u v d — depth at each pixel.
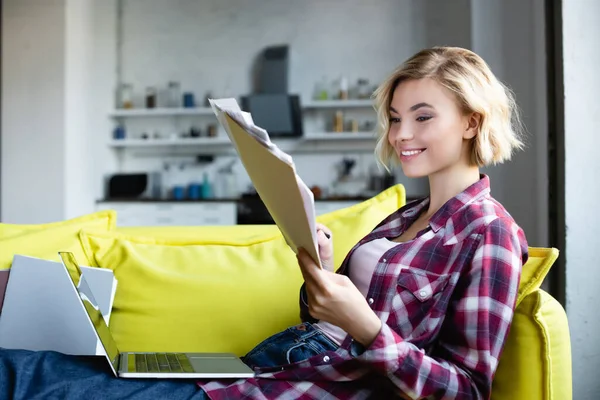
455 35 6.57
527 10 4.95
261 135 0.79
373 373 1.07
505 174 4.87
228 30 6.96
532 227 4.81
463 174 1.17
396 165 1.27
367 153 6.78
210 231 1.69
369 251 1.25
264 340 1.29
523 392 1.06
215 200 6.21
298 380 1.09
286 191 0.81
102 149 6.82
